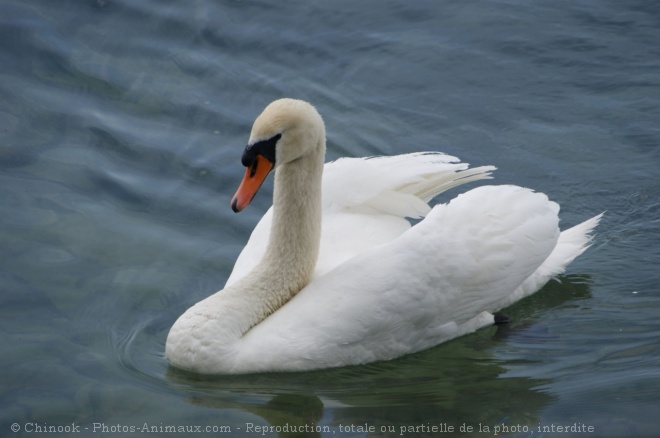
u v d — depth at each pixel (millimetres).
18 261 15523
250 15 21391
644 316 14852
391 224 14734
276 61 20281
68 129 18266
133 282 15289
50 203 16734
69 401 12914
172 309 14812
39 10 20734
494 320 14766
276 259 13867
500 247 14078
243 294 13758
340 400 13195
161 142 18219
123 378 13406
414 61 20484
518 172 17953
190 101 19156
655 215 17000
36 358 13664
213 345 13336
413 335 13938
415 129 18891
